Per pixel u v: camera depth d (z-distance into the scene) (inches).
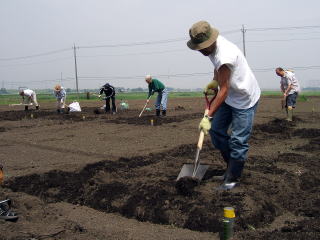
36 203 200.7
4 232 154.9
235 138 198.5
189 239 159.5
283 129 430.0
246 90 193.8
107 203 203.8
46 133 455.8
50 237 155.6
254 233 154.7
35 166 280.8
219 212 173.3
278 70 493.7
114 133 441.4
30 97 802.2
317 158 283.1
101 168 259.6
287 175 230.5
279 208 190.2
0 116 658.8
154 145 358.6
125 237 161.6
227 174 201.2
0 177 204.5
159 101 600.1
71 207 205.9
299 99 1000.2
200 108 806.5
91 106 917.8
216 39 192.5
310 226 159.8
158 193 196.2
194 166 205.2
